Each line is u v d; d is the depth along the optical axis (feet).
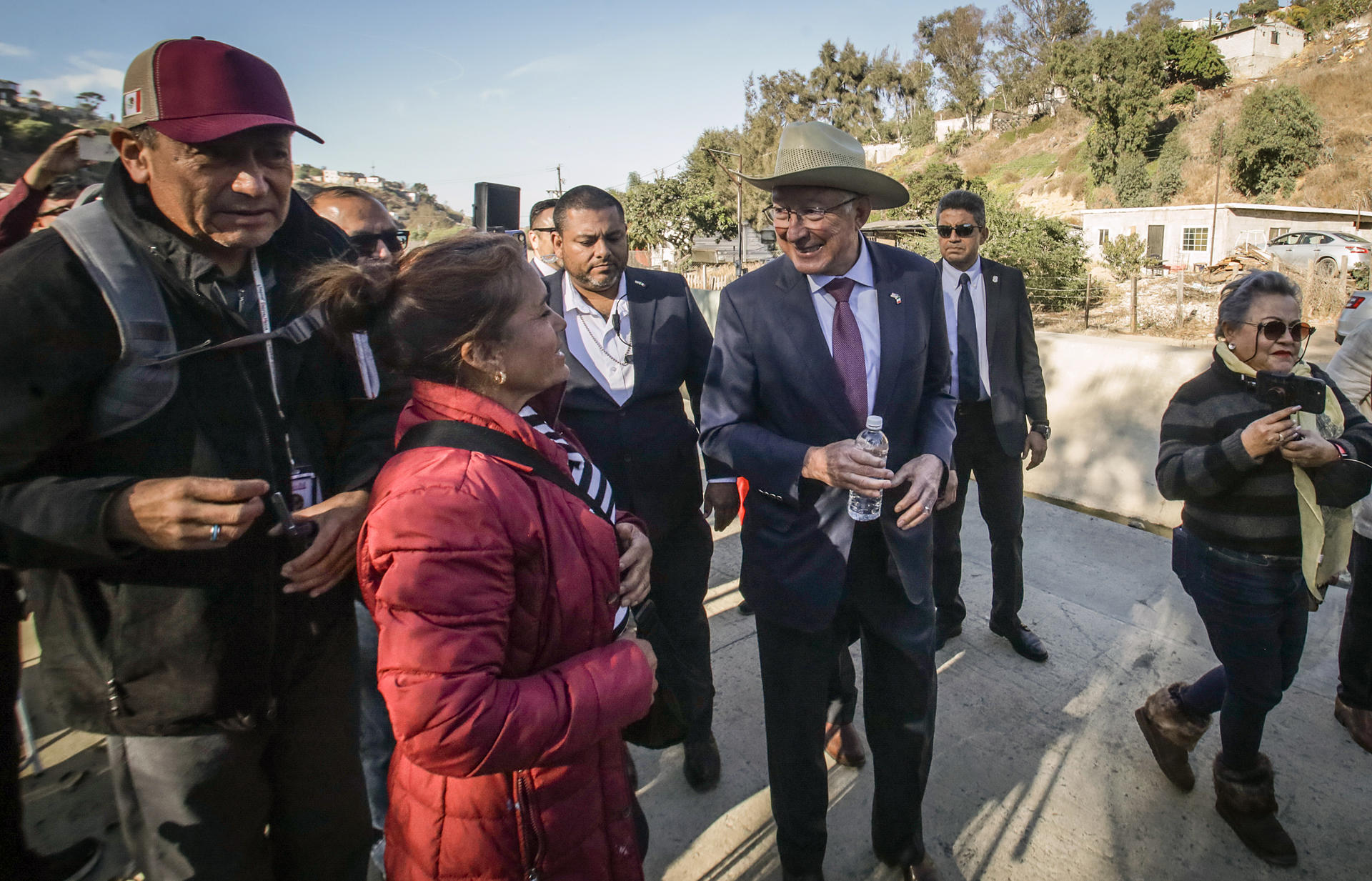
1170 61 158.61
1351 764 8.65
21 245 3.87
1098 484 16.24
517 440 3.92
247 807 4.78
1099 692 10.12
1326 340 50.39
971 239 10.53
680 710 4.87
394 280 3.84
